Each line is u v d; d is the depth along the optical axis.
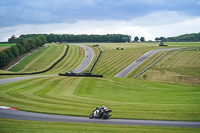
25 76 71.69
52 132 17.23
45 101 31.94
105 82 61.62
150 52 128.75
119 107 28.16
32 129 18.00
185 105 29.39
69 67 109.56
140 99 37.97
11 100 31.38
